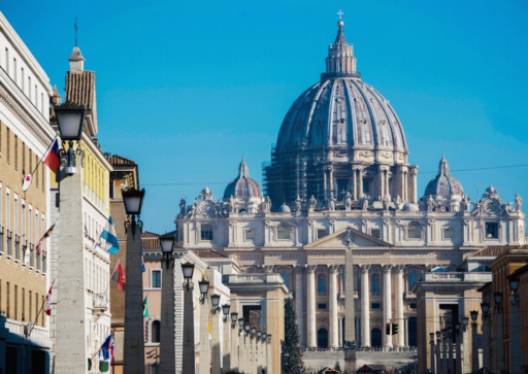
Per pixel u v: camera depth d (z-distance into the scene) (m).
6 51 126.25
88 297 174.75
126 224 96.31
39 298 145.25
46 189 148.25
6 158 124.62
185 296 133.38
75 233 77.06
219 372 185.00
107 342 170.75
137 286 96.00
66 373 76.38
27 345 136.00
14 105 126.56
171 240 115.31
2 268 123.25
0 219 122.06
